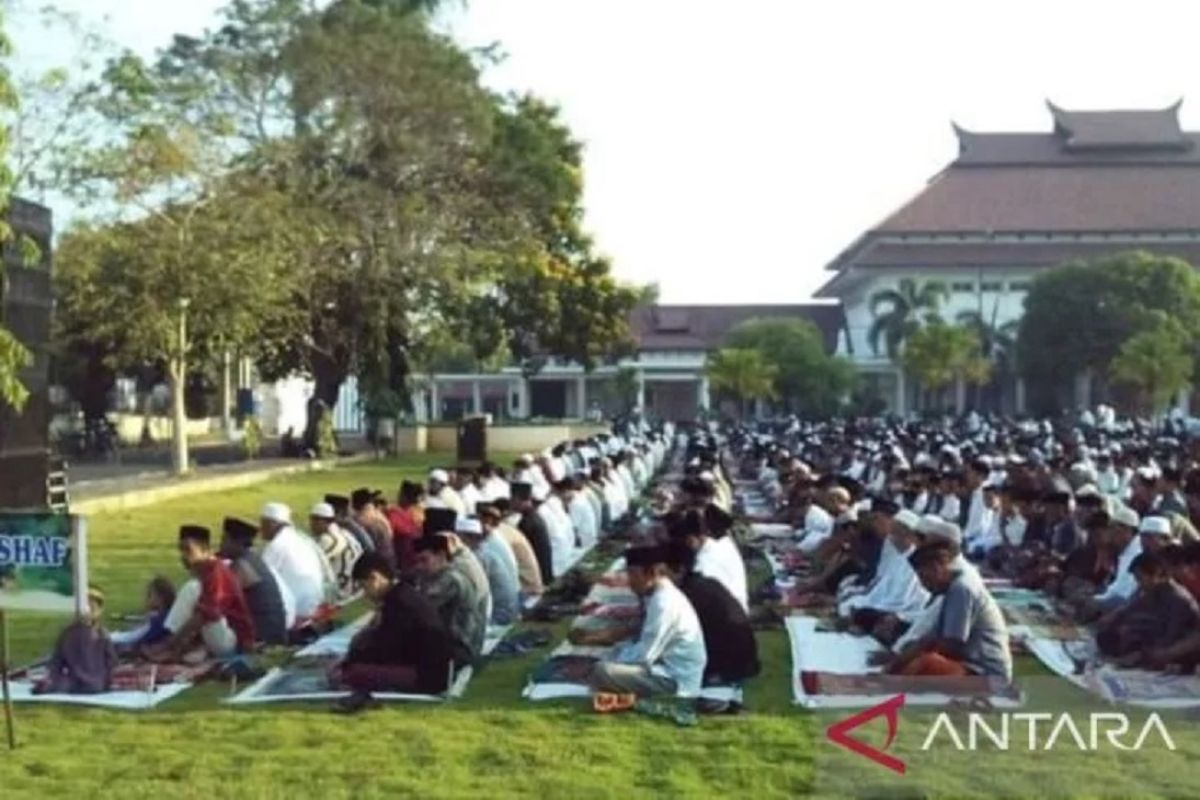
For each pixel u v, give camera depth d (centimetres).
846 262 10900
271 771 886
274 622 1271
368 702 1067
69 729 993
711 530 1359
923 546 1148
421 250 4231
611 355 6538
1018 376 8344
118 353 3619
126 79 3080
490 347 5234
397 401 4953
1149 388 7162
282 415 6550
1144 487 1925
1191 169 11094
